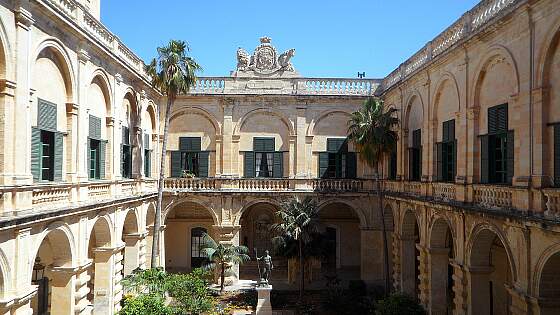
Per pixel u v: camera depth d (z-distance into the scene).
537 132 15.59
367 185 36.19
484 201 19.25
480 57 19.84
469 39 20.22
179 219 40.91
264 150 37.28
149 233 34.56
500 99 18.56
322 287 35.59
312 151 37.25
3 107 14.93
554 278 14.92
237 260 33.88
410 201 27.88
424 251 25.94
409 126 30.16
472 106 20.53
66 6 19.72
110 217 24.48
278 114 37.28
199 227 41.19
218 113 37.09
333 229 41.59
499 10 18.56
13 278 15.28
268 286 28.89
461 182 21.22
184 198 35.41
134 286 26.08
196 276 27.14
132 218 29.50
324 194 35.78
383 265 35.16
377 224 35.72
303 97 36.84
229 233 35.34
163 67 28.88
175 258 41.03
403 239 30.38
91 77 22.09
